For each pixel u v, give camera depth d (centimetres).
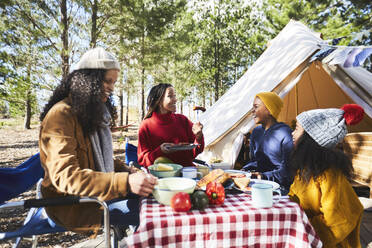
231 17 1642
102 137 166
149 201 137
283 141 215
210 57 1830
